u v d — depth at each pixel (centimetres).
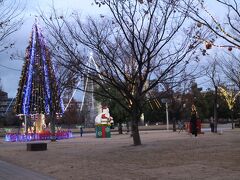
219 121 10900
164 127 7581
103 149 2441
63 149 2669
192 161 1589
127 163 1683
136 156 1902
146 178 1273
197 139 2759
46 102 4347
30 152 2583
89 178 1366
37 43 4131
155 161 1675
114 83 2533
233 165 1419
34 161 2042
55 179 1408
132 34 2584
